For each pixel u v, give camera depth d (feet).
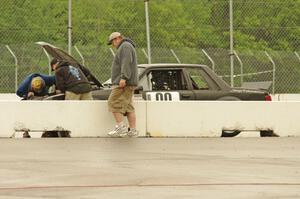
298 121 117.19
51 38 174.81
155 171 69.56
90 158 79.87
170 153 85.87
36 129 109.91
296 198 54.34
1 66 161.99
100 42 174.19
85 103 110.52
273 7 181.16
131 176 66.03
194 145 96.27
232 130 114.93
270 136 116.16
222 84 127.34
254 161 78.43
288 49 177.37
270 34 176.76
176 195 55.57
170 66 125.70
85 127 110.42
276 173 68.74
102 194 55.93
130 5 179.63
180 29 175.32
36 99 118.11
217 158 81.10
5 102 110.11
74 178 64.49
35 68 163.32
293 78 171.32
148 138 107.24
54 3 189.57
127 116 108.68
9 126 109.81
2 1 183.32
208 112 114.01
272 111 116.37
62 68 114.52
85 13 181.37
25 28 175.73
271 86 169.17
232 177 65.77
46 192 56.85
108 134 108.99
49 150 87.81
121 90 107.34
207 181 63.16
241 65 164.76
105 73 164.35
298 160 79.82
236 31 176.24
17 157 80.28
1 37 174.29
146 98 122.72
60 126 110.22
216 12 179.01
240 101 115.34
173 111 113.09
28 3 186.19
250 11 179.32
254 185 61.00
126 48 106.42
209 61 167.22
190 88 125.39
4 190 57.82
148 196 55.01
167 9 180.04
